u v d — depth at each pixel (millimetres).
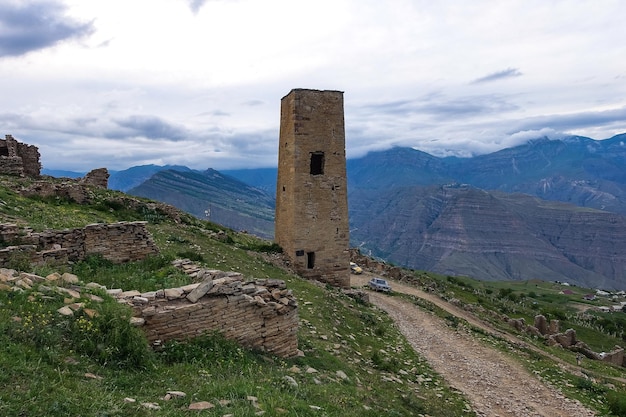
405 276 58188
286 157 39281
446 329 31328
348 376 15742
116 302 11984
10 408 7246
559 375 24250
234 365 12328
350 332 23344
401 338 26609
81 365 9523
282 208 40031
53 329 10094
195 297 13328
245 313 14211
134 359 10656
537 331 47031
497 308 69375
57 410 7574
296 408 9977
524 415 18031
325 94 38719
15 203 27578
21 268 15273
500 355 26656
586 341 68812
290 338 15570
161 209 40281
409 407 15062
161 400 9164
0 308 10203
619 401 19734
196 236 36125
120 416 7965
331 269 39062
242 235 51969
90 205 34812
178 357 12031
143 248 21422
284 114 40219
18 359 8727
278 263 36750
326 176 38844
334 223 39125
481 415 17141
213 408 9125
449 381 20797
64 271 16781
